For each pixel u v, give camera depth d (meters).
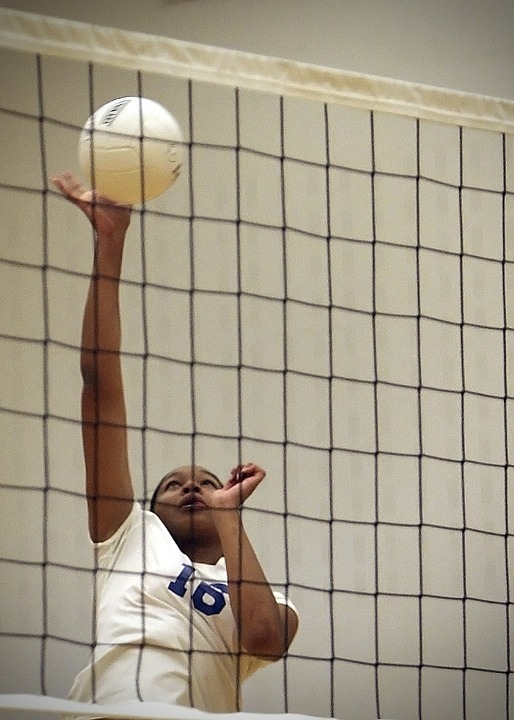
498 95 9.72
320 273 9.72
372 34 9.77
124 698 5.80
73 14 9.49
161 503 6.84
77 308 9.48
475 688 9.24
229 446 9.38
